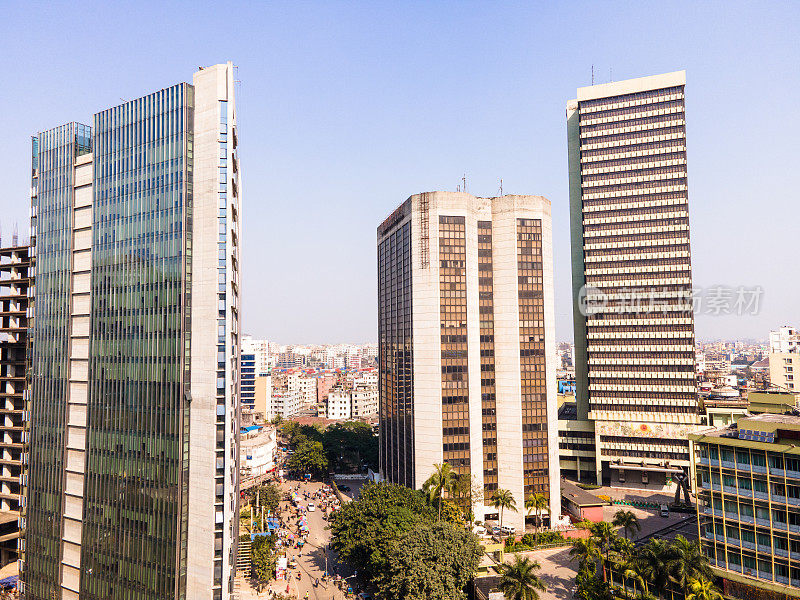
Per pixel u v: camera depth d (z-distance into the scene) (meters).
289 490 169.62
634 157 166.38
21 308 118.19
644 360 159.62
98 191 94.88
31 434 99.62
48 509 94.69
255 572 103.19
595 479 163.38
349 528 98.00
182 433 80.62
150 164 89.00
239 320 99.19
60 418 95.50
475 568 81.75
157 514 81.25
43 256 102.06
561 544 112.19
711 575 66.81
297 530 130.38
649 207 163.88
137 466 84.31
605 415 161.38
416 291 128.50
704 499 76.75
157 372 84.19
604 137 169.88
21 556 101.06
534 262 133.38
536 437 128.62
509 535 117.38
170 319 83.75
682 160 161.00
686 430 152.00
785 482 68.75
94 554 87.06
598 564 90.88
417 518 97.94
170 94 88.12
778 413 97.12
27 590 95.56
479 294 132.25
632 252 164.38
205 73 86.31
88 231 96.19
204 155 85.00
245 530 118.56
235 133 90.31
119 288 90.25
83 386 93.81
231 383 83.06
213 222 83.12
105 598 84.44
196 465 80.50
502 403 129.25
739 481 73.19
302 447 187.25
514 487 125.75
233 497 88.31
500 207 134.12
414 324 128.38
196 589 77.94
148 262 87.25
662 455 154.00
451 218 129.25
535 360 130.62
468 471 123.94
